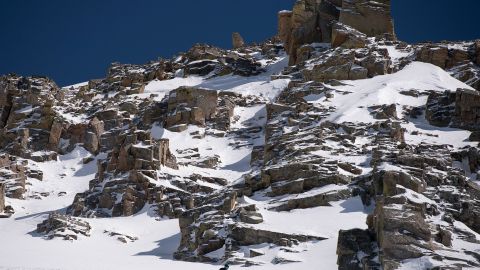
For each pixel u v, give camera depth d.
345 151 73.81
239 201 65.19
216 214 61.78
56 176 102.06
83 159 106.31
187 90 106.25
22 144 108.00
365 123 82.38
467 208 54.56
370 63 106.31
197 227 61.16
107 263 55.25
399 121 84.69
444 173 61.03
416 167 62.34
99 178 87.31
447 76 104.00
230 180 84.75
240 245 55.12
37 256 57.88
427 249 42.56
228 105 108.00
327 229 55.88
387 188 56.06
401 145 71.38
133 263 55.78
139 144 84.56
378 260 43.31
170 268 52.62
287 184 66.06
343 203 61.59
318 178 65.50
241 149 96.62
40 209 88.31
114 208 78.69
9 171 96.44
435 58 110.38
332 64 107.88
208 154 95.06
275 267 50.16
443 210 53.97
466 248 46.09
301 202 62.38
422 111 88.50
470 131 81.88
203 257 56.47
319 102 94.75
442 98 87.75
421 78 100.56
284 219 58.81
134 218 76.12
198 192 80.12
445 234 46.12
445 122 84.69
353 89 99.69
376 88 96.06
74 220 70.81
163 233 70.12
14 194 92.31
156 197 78.06
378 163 64.50
